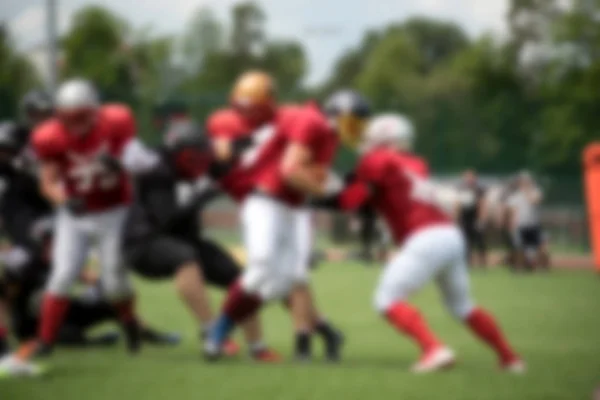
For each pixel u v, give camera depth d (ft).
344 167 215.51
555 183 226.79
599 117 321.73
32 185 67.36
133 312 65.21
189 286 63.26
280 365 59.41
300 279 61.26
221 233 243.60
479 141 231.30
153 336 70.23
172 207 63.57
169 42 399.24
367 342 72.79
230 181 61.41
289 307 62.28
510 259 159.53
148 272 64.03
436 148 233.14
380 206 60.34
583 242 220.64
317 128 58.75
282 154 60.39
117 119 61.31
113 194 61.82
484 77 430.61
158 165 63.21
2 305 62.90
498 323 86.63
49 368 57.06
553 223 223.92
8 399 48.42
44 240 65.00
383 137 60.08
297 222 60.95
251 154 60.80
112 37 390.21
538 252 159.84
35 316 66.13
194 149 62.54
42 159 60.85
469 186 163.94
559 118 321.73
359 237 186.19
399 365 60.80
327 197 60.59
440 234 58.75
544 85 336.49
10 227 66.33
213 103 226.17
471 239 164.66
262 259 59.77
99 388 50.88
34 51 221.25
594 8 338.75
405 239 59.26
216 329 60.70
